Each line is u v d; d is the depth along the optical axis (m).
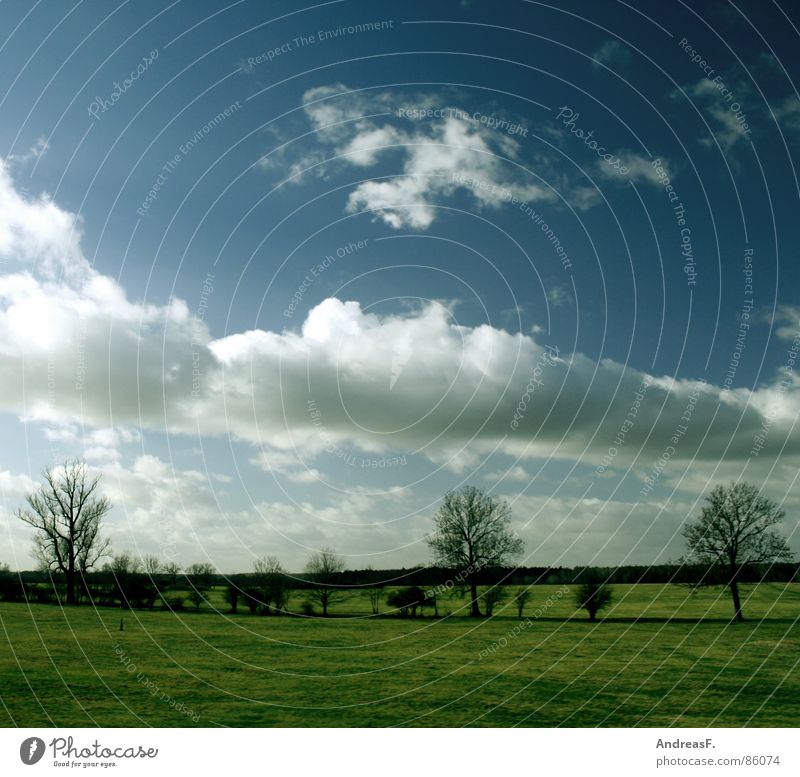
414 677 27.48
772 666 29.20
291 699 23.59
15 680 25.50
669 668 28.98
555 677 27.39
